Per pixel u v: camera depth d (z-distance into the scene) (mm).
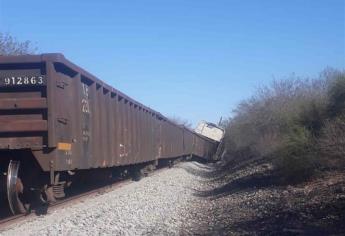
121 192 23250
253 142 50531
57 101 14039
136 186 26812
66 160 14727
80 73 15898
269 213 16766
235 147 63312
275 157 28922
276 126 44656
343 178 20266
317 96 33625
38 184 14625
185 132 55375
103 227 14477
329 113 27031
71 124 15297
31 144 13758
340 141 22281
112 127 20578
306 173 22812
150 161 34188
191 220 17906
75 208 16734
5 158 14516
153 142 33188
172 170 43406
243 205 20062
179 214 19438
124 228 15000
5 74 13789
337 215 14156
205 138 71750
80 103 15977
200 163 69500
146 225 16078
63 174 16172
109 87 19859
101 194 21672
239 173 37062
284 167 24672
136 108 26562
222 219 17516
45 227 13219
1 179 14352
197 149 65938
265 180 27141
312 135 25016
